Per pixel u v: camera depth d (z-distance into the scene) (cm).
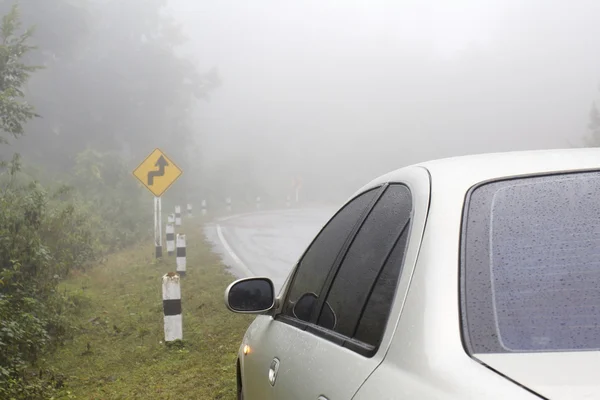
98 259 1725
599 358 171
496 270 199
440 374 178
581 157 237
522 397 159
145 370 810
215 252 1872
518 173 229
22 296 962
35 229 1202
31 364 838
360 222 301
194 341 916
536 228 207
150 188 1722
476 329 186
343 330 257
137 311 1118
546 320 184
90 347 921
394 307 213
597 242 201
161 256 1739
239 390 462
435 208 223
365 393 201
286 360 304
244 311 376
